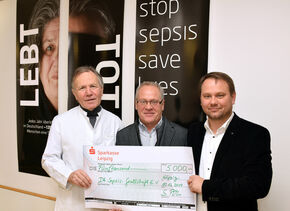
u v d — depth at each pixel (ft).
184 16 6.49
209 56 6.33
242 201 4.14
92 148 4.91
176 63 6.59
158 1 6.81
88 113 5.70
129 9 7.38
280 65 5.60
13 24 9.64
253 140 4.04
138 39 7.11
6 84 9.89
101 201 4.85
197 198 4.38
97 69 7.73
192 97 6.41
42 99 8.84
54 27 8.55
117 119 6.18
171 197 4.49
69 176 5.16
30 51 9.05
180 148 4.47
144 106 5.02
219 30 6.22
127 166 4.73
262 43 5.76
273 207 5.76
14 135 9.73
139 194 4.66
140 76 7.10
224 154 4.14
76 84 5.62
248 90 5.93
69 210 5.62
